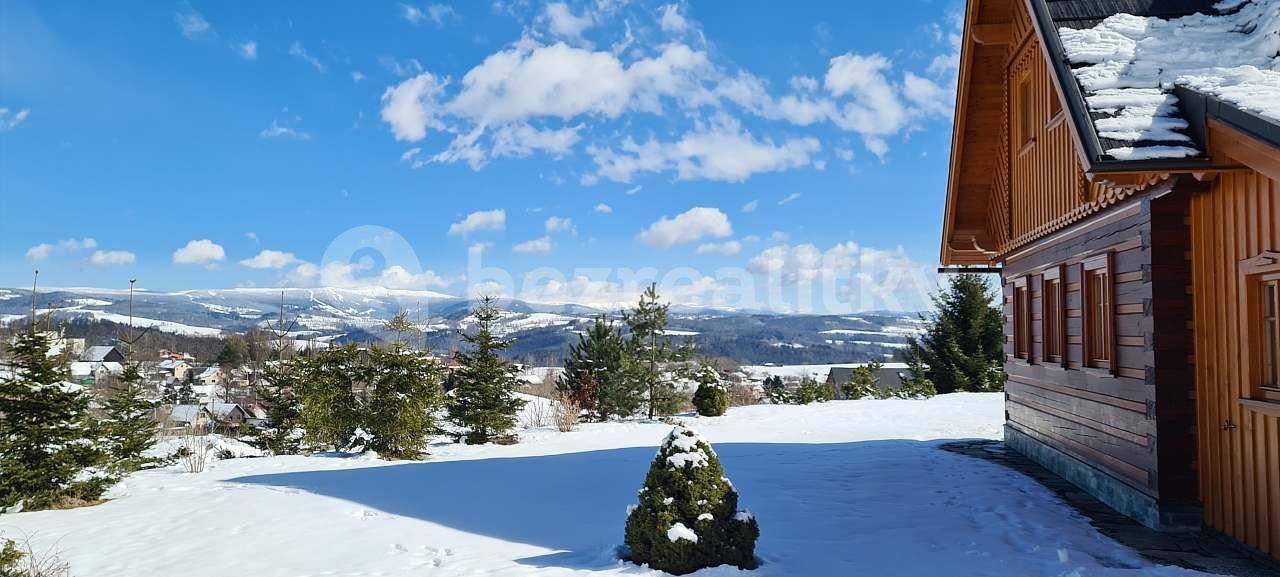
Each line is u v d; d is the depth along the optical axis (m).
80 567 6.95
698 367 23.16
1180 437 6.97
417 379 15.23
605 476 10.96
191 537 7.97
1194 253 6.91
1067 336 9.56
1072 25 7.71
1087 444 8.88
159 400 26.73
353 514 8.78
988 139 12.22
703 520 5.99
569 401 21.17
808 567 6.10
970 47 11.47
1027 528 7.27
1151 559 6.19
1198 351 6.88
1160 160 6.01
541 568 6.28
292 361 18.08
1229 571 5.89
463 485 10.54
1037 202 10.20
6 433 10.08
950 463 11.09
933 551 6.56
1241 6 7.55
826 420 18.78
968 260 13.71
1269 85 6.16
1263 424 6.01
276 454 16.56
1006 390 12.87
